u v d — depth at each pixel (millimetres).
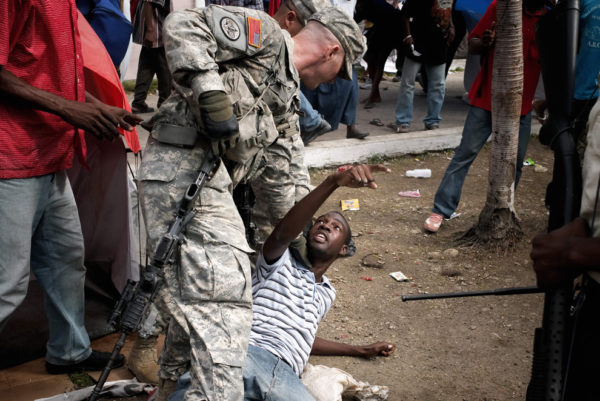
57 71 2727
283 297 3047
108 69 3359
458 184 5309
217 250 2467
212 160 2475
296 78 2703
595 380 1735
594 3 3990
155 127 2553
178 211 2436
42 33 2635
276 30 2605
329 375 3094
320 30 2836
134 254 3910
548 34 1965
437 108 7824
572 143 1899
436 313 4113
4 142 2613
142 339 3199
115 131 2795
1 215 2680
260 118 2578
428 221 5348
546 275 1670
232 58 2506
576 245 1615
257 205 3305
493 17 4836
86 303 3768
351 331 3873
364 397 3170
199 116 2441
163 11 6801
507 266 4793
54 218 2986
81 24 3365
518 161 5250
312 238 3227
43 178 2801
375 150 7117
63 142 2826
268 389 2748
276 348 2904
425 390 3359
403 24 7414
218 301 2455
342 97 6660
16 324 3510
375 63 9133
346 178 2779
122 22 4449
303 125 5750
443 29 7332
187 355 2734
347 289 4363
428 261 4844
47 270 3098
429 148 7555
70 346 3244
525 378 3494
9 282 2756
